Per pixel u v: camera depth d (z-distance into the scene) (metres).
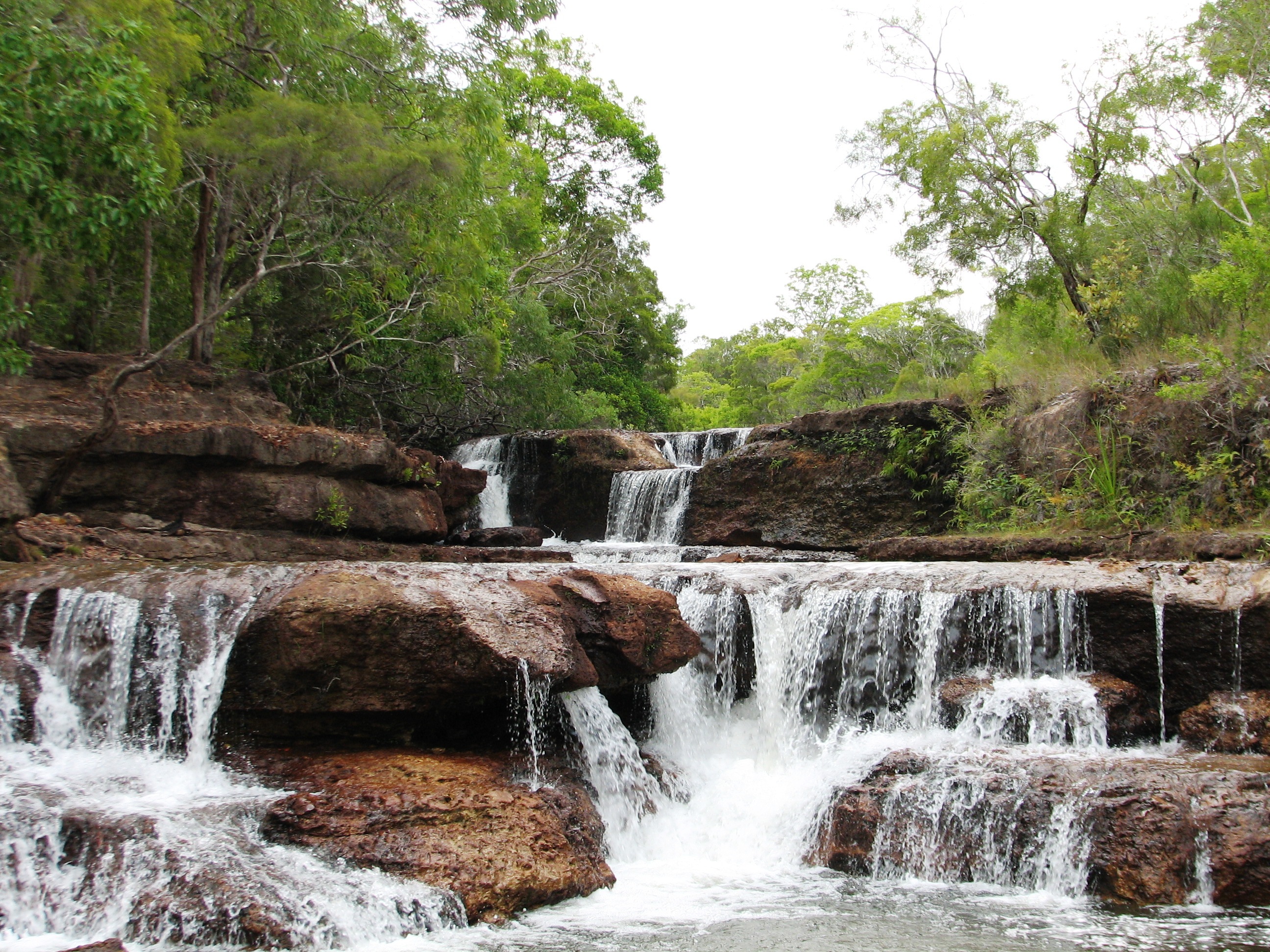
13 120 11.84
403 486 18.83
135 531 14.86
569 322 41.47
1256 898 7.91
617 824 10.05
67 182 13.21
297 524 16.62
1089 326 21.81
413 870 7.73
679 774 11.22
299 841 7.86
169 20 16.28
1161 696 10.99
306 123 16.94
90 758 9.22
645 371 47.03
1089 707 10.48
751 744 12.24
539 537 21.69
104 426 14.20
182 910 7.00
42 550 12.74
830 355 46.09
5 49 11.73
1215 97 23.11
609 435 25.89
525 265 33.59
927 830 9.08
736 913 7.96
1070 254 23.25
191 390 17.41
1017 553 15.29
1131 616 11.18
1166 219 23.17
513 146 31.88
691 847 10.09
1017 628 11.56
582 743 10.37
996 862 8.77
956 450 19.05
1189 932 7.31
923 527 19.67
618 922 7.71
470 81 20.84
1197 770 8.89
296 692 9.48
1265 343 15.79
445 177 18.80
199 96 18.88
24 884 7.23
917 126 25.23
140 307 20.78
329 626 9.41
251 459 16.14
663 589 13.41
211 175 18.22
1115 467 15.85
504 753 9.95
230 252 21.86
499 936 7.33
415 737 9.98
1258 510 14.15
